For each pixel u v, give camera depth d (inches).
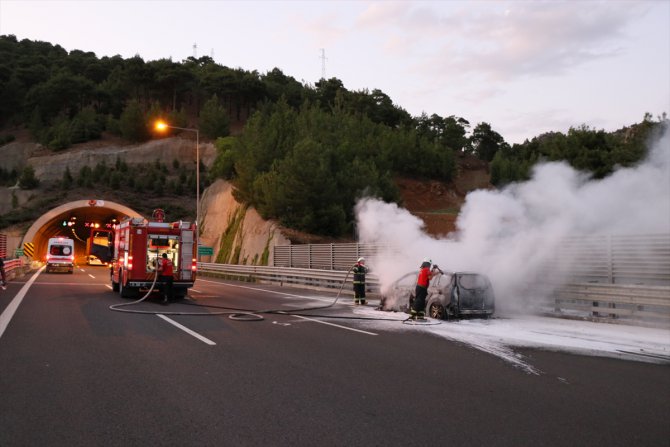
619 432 199.3
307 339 410.6
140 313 565.0
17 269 1282.0
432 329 473.1
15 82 5191.9
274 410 221.1
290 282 1108.5
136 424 201.5
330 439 187.2
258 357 335.3
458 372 299.7
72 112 5000.0
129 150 3860.7
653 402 241.4
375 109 4475.9
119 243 807.1
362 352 358.3
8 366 300.0
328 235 1462.8
